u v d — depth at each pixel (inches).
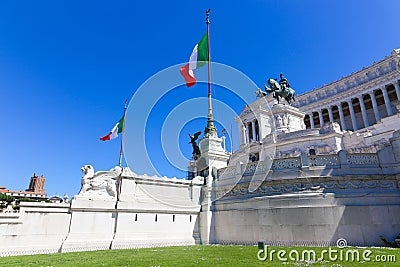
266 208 748.0
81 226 751.7
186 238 855.7
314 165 760.3
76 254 608.7
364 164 733.9
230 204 850.8
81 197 780.0
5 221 677.3
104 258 506.9
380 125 1451.8
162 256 507.5
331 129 1316.4
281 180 761.0
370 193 681.6
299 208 697.6
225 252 544.4
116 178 850.8
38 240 698.8
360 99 2731.3
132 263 421.1
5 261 509.0
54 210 739.4
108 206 799.7
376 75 2726.4
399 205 661.3
